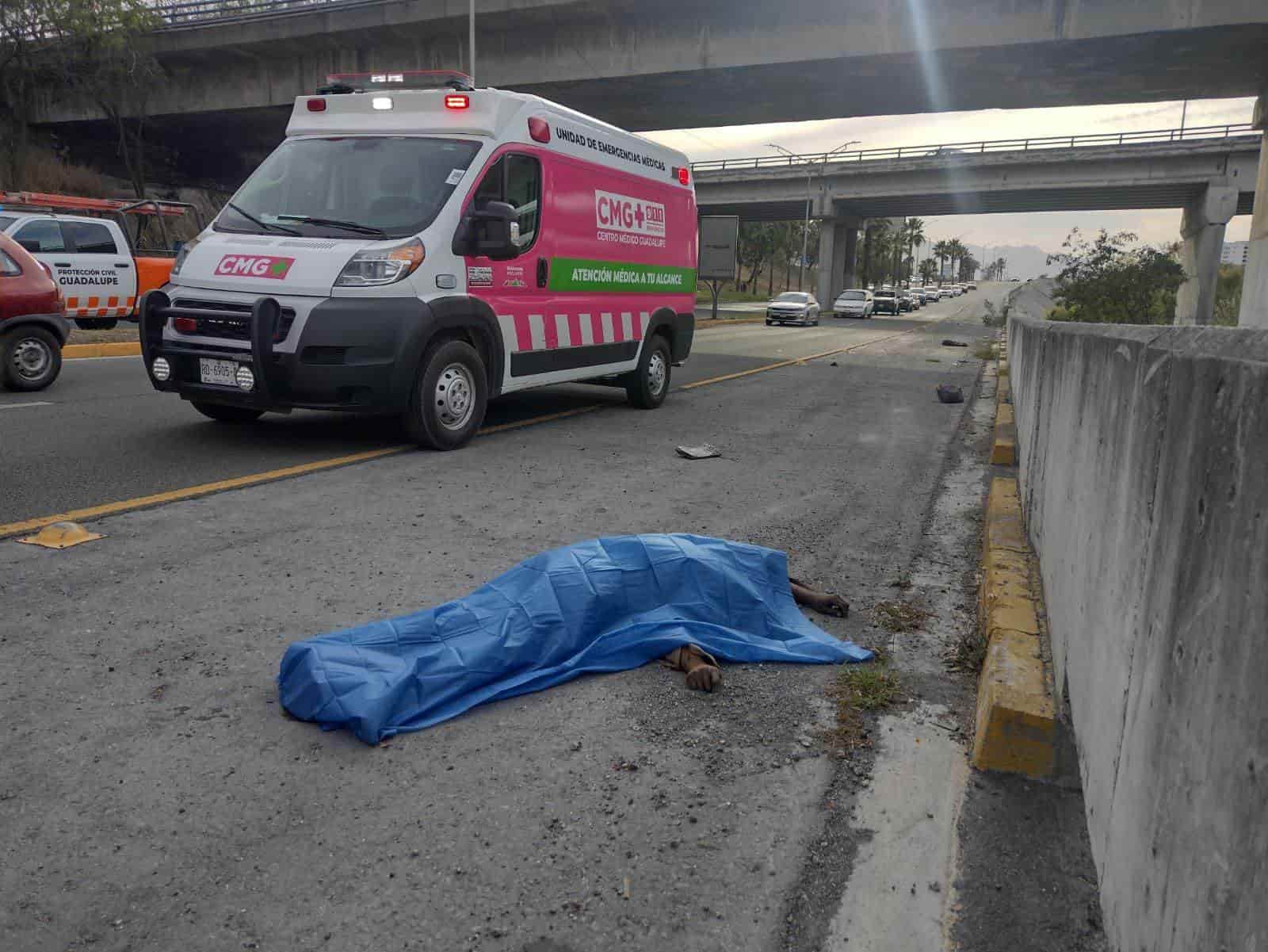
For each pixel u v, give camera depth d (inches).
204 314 263.7
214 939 78.8
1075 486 122.3
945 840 95.3
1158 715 62.4
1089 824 92.5
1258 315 1247.5
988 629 140.5
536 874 88.8
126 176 2197.3
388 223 281.1
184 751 108.1
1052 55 1293.1
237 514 207.8
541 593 135.5
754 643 141.1
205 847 91.0
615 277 372.2
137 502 212.8
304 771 105.0
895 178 2481.5
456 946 79.0
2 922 79.7
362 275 262.5
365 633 126.0
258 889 85.4
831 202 2583.7
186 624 144.4
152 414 334.6
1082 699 101.7
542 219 322.0
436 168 291.3
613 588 139.5
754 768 109.0
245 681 126.3
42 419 313.4
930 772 108.6
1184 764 55.1
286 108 1771.7
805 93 1605.6
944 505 251.1
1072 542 118.9
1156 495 70.0
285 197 294.5
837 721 121.3
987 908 85.0
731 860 91.7
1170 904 56.1
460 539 196.7
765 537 209.8
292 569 172.1
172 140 2174.0
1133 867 67.5
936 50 1300.4
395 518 211.5
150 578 164.1
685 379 563.8
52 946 77.2
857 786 105.7
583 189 345.4
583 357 357.1
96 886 84.8
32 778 101.3
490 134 297.3
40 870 86.6
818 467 296.8
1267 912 40.3
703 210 2888.8
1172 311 1317.7
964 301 4463.6
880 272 4776.1
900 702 127.7
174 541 185.8
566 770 107.3
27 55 1553.9
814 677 135.1
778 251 3937.0
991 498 225.3
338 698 113.8
